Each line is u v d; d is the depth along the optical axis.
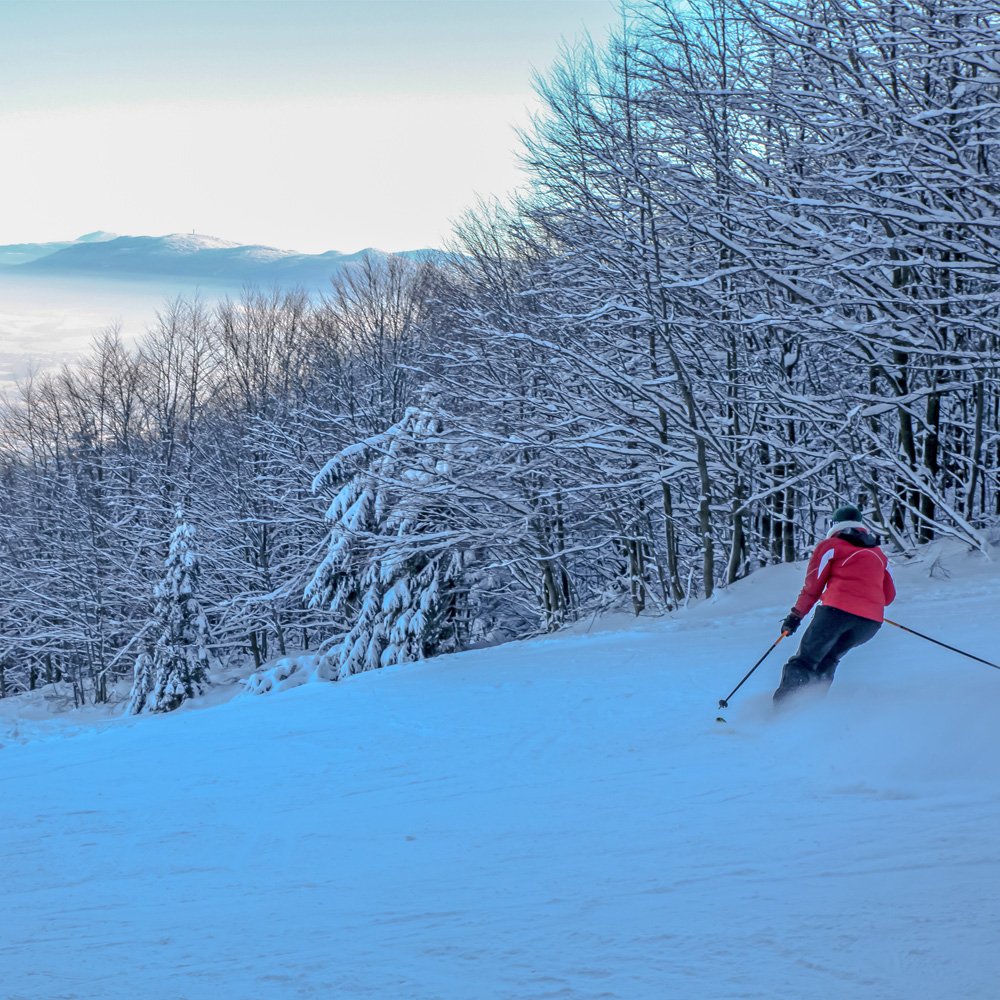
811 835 4.67
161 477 40.59
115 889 5.01
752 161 18.20
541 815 5.73
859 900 3.61
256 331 44.97
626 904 3.88
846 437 18.89
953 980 2.80
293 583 31.23
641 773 6.54
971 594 13.21
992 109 14.56
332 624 32.22
